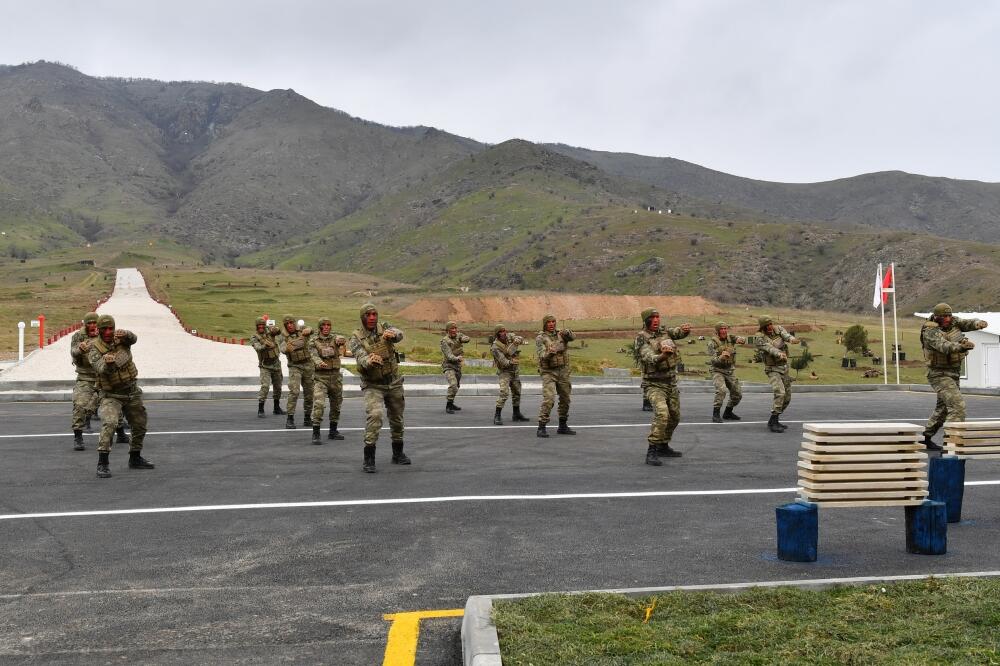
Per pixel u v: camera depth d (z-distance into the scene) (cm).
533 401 2125
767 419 1747
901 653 433
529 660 430
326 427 1596
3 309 8944
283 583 630
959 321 1296
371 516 853
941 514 692
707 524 812
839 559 680
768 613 499
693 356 7406
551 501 923
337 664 479
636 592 540
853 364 7350
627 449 1316
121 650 500
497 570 657
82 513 873
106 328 1081
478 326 10356
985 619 482
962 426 823
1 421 1673
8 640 516
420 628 534
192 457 1237
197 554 714
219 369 2778
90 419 1507
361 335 1124
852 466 679
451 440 1417
